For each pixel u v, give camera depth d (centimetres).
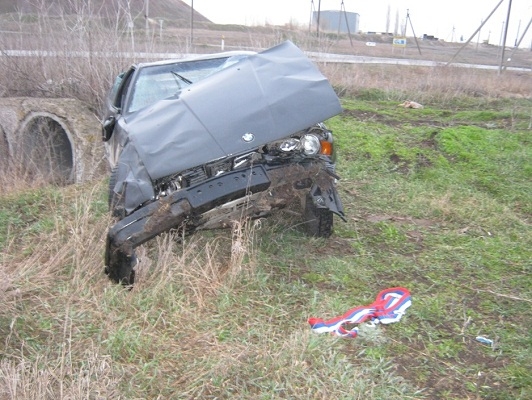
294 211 539
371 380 335
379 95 1327
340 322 394
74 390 309
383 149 815
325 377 333
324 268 479
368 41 4166
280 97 477
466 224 591
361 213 612
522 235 562
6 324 384
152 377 335
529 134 892
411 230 569
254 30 1802
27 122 792
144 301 414
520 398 324
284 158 463
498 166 754
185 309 404
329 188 477
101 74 962
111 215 507
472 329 396
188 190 432
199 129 459
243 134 452
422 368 353
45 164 805
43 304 412
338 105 478
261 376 336
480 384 339
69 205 605
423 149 814
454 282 463
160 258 449
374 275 475
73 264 461
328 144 512
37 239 529
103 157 770
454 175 728
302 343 357
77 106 830
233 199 442
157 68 629
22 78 1011
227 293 421
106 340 365
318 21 2058
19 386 313
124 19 1038
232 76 512
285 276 466
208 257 449
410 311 416
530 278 471
